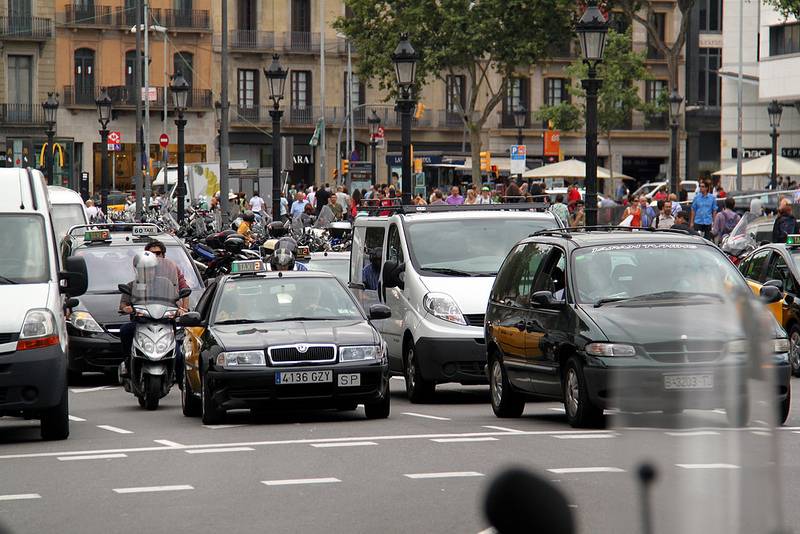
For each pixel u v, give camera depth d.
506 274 39.72
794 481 24.27
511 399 38.19
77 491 25.64
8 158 165.12
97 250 56.75
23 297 34.66
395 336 46.19
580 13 157.75
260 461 29.23
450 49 161.38
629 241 36.34
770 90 195.88
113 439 34.34
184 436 34.62
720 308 9.15
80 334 52.47
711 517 8.24
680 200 128.88
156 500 24.34
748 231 81.56
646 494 8.38
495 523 7.68
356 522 21.72
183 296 44.59
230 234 74.12
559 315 35.03
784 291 52.97
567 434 32.78
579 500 21.50
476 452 29.89
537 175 169.50
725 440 8.48
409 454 29.84
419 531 20.86
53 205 77.38
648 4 147.25
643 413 8.90
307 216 98.56
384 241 49.06
